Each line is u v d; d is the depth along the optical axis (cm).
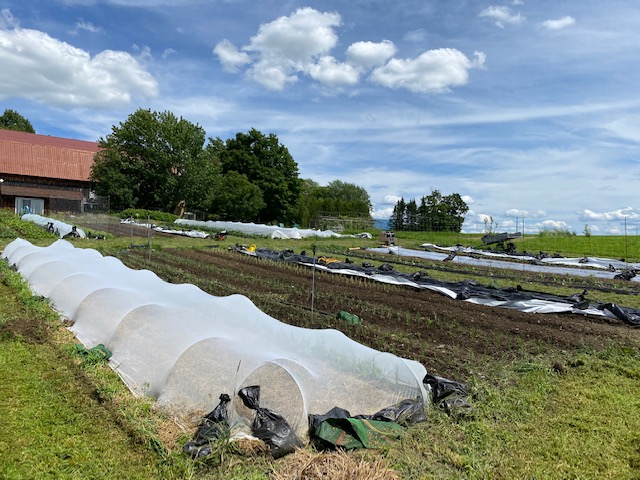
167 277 1338
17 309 875
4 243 1873
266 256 1961
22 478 388
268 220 5634
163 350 603
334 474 397
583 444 478
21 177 4175
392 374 563
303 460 425
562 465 439
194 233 2900
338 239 3328
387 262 2047
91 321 757
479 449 463
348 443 451
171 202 4553
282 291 1251
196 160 4572
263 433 446
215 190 4781
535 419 532
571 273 1850
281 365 525
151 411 517
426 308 1101
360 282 1452
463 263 2114
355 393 547
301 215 6006
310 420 479
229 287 1240
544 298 1245
